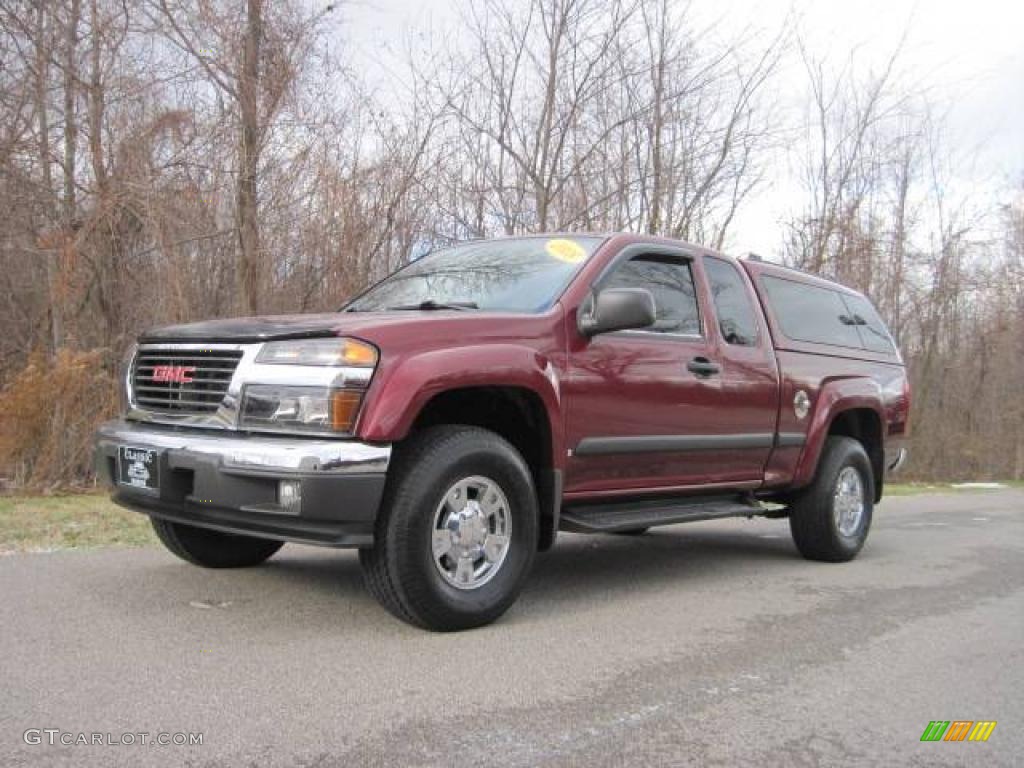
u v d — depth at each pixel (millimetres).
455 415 4770
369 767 2881
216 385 4328
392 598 4199
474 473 4332
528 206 13516
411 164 11789
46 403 8773
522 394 4660
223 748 2963
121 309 10781
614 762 3023
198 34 10477
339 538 3959
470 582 4395
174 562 5598
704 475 5773
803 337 6715
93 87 10961
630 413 5156
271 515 3988
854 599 5574
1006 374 27938
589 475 5043
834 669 4109
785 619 5004
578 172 13688
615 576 6117
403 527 4109
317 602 4793
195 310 10469
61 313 10398
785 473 6406
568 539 7895
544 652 4152
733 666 4094
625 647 4312
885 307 23078
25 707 3236
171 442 4246
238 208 10516
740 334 6082
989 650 4508
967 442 27734
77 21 11117
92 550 5855
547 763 2986
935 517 10695
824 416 6566
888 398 7504
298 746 3008
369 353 4051
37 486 8680
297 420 4047
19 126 11078
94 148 10844
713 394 5676
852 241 20625
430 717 3312
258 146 10586
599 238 5488
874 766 3084
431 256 6230
